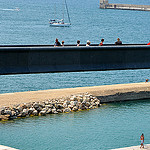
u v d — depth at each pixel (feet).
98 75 289.74
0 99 166.09
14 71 57.93
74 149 124.06
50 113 163.12
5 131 139.23
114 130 146.10
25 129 142.31
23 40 524.93
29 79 266.57
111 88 195.72
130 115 168.04
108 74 295.07
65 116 161.27
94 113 168.25
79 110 170.30
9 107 156.35
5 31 618.85
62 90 190.90
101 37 603.67
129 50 65.98
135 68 66.64
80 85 254.06
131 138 137.28
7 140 130.21
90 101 179.73
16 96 173.06
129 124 154.51
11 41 505.25
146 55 67.41
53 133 139.33
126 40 568.82
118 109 177.58
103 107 179.83
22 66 58.75
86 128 146.72
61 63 61.52
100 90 191.62
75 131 142.61
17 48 58.08
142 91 199.93
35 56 59.52
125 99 195.00
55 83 257.14
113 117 163.53
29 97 171.73
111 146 128.47
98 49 63.67
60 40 553.23
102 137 137.39
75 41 546.67
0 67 57.36
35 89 238.07
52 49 60.49
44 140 131.64
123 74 297.12
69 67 62.03
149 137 139.44
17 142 128.67
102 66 64.23
